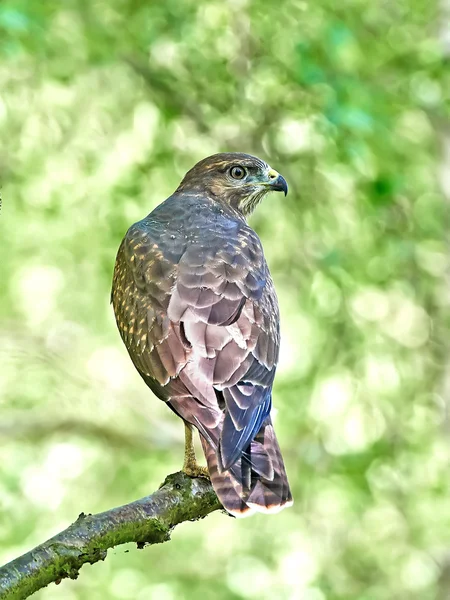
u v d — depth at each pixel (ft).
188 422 21.77
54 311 59.41
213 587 57.72
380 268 52.90
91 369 59.88
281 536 58.44
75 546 18.56
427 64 51.75
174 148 52.75
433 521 53.93
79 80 52.39
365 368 54.19
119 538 19.29
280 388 55.06
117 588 55.77
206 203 27.76
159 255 23.75
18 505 51.65
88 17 49.93
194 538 60.08
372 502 53.88
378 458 53.31
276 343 23.03
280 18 51.13
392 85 52.13
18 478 51.65
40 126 52.44
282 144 52.31
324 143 50.70
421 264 54.19
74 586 55.83
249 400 21.27
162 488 20.48
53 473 55.83
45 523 54.13
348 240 53.26
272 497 20.10
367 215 52.26
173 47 52.80
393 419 54.90
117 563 56.44
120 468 57.67
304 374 54.85
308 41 48.96
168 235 24.63
